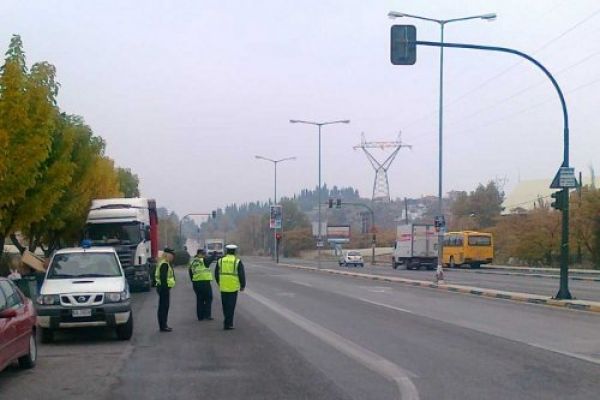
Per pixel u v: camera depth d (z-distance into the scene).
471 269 66.38
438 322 20.30
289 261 101.00
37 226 30.81
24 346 12.68
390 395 10.55
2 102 22.00
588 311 23.62
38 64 24.20
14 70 22.28
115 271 17.64
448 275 51.75
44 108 23.02
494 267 69.62
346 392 10.78
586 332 17.91
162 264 18.95
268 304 26.88
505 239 81.94
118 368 13.19
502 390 10.84
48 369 13.21
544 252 68.88
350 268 69.50
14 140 22.17
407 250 65.56
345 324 19.91
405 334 17.59
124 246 33.06
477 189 119.69
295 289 36.09
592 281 43.12
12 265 31.61
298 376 12.12
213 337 17.41
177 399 10.47
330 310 24.28
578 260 65.81
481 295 31.31
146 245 34.47
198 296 21.48
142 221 34.06
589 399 10.20
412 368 12.79
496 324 19.77
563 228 26.42
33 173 22.66
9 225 24.89
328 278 48.47
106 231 33.31
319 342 16.27
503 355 14.20
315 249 141.00
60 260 17.78
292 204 150.88
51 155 25.73
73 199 31.52
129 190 69.31
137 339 17.20
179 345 16.09
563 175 26.03
